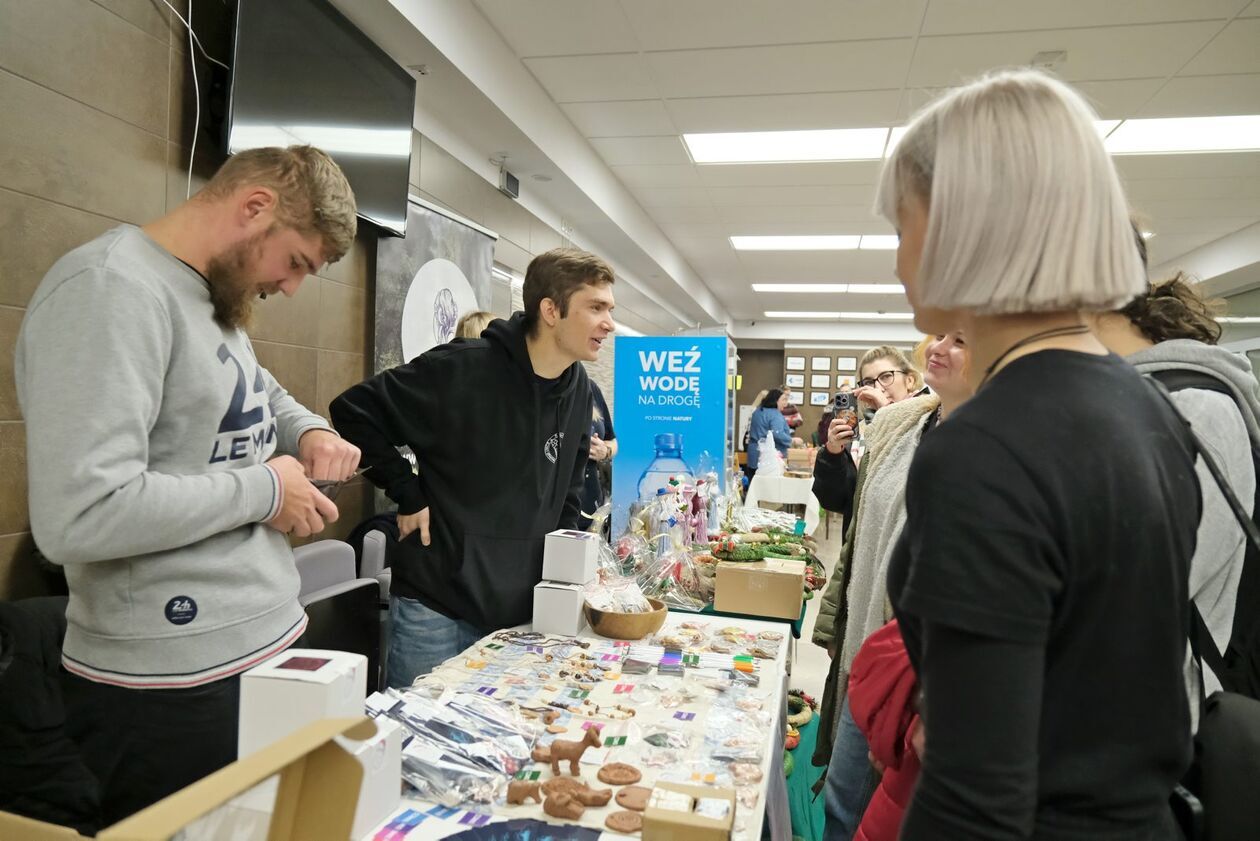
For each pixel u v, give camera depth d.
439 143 3.73
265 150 1.06
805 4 3.10
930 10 3.10
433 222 3.51
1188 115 4.02
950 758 0.52
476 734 1.04
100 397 0.89
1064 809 0.54
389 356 3.23
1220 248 6.58
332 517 1.16
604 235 6.07
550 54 3.68
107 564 0.99
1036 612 0.51
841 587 1.96
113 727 1.00
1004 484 0.52
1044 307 0.57
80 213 1.83
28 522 1.71
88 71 1.84
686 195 5.96
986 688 0.50
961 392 1.48
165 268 1.01
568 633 1.60
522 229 4.81
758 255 8.04
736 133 4.62
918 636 0.60
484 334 1.78
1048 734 0.54
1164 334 1.03
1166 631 0.54
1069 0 2.98
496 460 1.71
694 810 0.84
